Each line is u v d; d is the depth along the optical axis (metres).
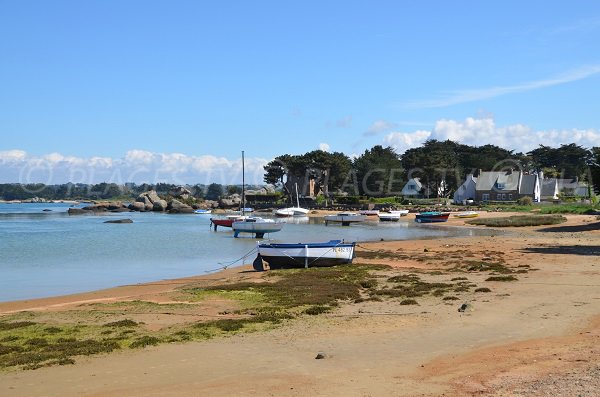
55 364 12.82
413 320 16.62
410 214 103.12
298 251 32.75
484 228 70.19
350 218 85.56
